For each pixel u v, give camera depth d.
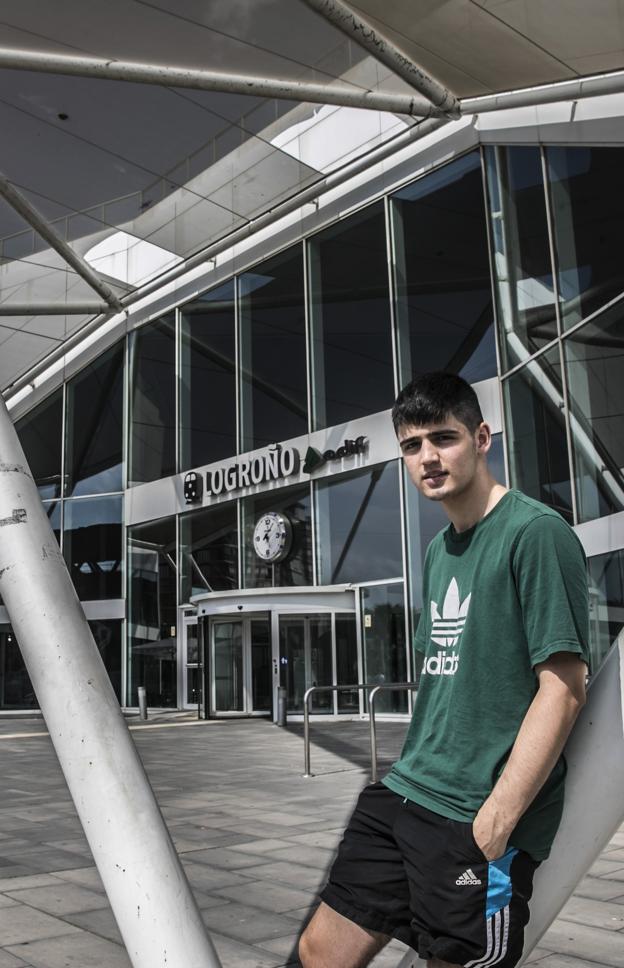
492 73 11.60
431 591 1.81
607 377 11.09
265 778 9.05
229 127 15.23
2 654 23.73
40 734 16.17
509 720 1.61
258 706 18.45
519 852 1.47
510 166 14.62
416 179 17.23
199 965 0.86
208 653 18.88
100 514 23.69
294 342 19.62
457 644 1.70
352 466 17.92
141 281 23.09
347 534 17.86
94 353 24.48
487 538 1.69
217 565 20.62
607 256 11.52
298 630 17.52
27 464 1.09
